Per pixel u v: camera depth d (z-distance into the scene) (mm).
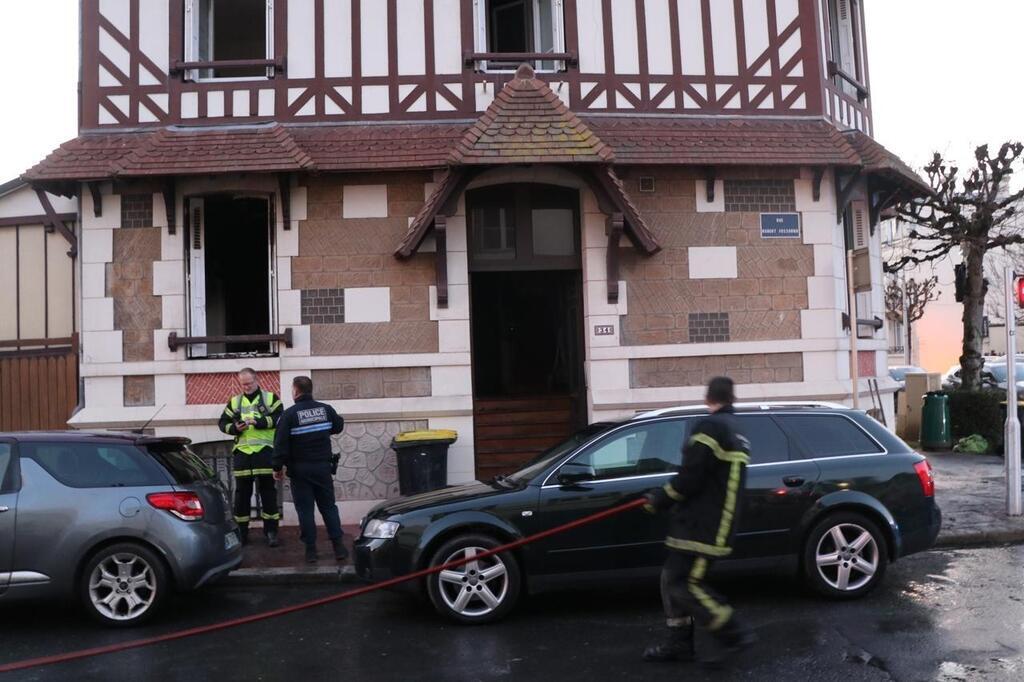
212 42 11766
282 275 11000
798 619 6672
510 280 12680
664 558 6938
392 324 11039
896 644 6020
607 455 7145
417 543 6902
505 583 6879
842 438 7371
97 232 10914
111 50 11375
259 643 6570
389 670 5859
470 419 11039
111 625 7000
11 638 6801
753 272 11523
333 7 11523
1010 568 8148
